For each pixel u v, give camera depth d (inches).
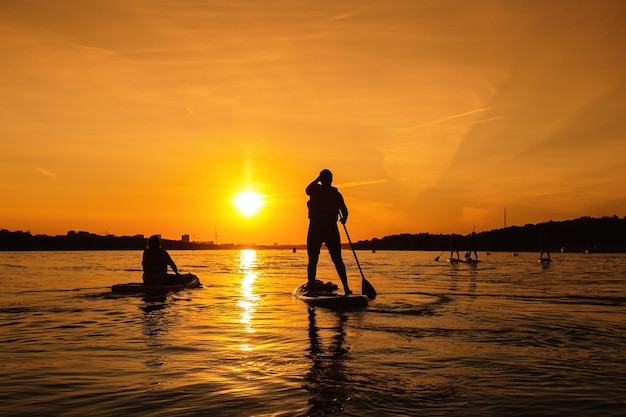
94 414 124.3
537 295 403.2
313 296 358.0
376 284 529.0
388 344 204.2
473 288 474.6
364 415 122.4
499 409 126.8
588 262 1384.1
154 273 452.4
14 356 187.5
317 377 155.3
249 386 146.4
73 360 180.2
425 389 142.6
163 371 163.9
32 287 487.2
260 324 258.8
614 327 243.9
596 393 139.6
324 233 391.5
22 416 123.3
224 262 1400.1
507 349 194.5
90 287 487.5
